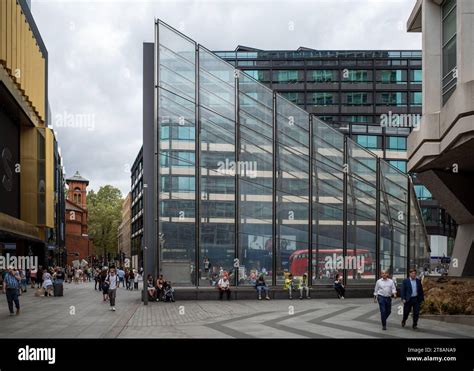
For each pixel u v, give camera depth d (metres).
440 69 21.06
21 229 43.12
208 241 31.36
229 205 31.88
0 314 21.33
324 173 34.12
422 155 20.44
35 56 50.62
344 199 34.38
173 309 23.95
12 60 39.56
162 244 30.70
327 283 33.38
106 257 141.00
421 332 15.12
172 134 31.52
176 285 30.45
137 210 99.94
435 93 21.02
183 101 31.89
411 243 36.56
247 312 22.05
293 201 33.25
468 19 17.27
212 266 31.22
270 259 32.38
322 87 93.12
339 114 92.69
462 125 16.64
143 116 32.03
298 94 93.25
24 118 48.31
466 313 17.77
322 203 33.84
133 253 107.25
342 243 34.00
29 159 50.94
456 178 23.34
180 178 31.38
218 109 32.41
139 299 31.42
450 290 18.64
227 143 32.31
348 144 34.84
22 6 45.12
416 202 37.19
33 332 15.66
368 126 79.50
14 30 40.28
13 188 47.84
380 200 35.31
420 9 22.78
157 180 31.03
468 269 24.36
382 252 35.06
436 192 24.27
